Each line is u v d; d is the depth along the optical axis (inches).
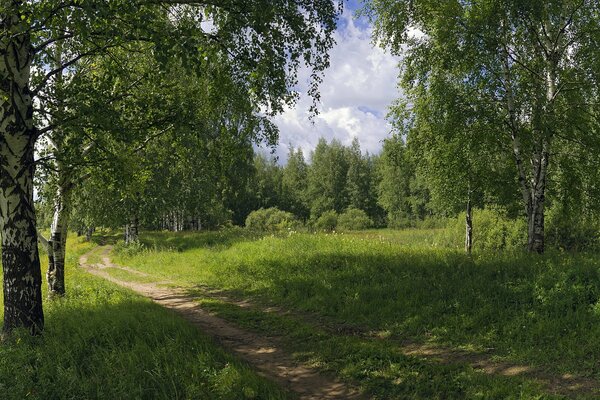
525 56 509.4
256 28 298.2
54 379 214.8
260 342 333.4
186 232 1700.3
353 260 557.3
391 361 279.6
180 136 391.5
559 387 234.1
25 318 273.7
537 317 316.2
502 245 993.5
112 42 295.7
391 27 528.4
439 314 360.8
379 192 2827.3
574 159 533.6
